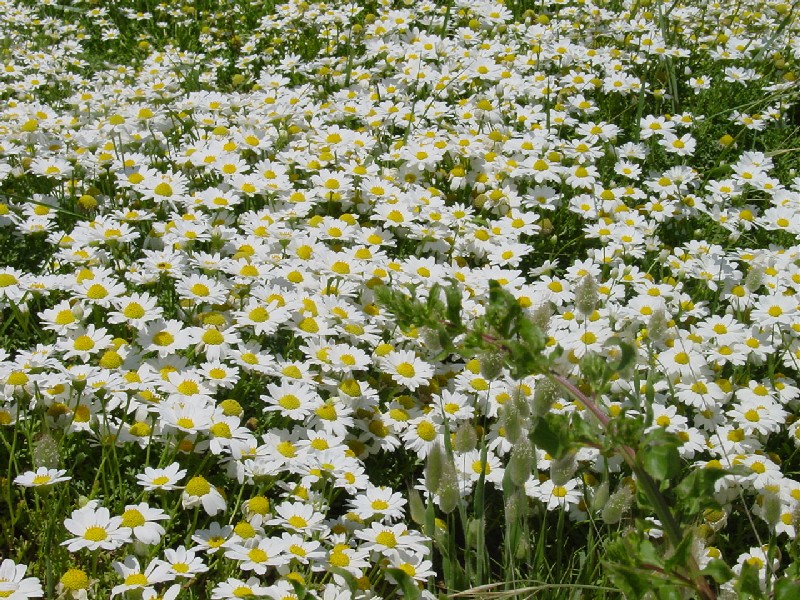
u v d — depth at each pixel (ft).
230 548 2.35
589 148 3.89
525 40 4.91
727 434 2.90
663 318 2.28
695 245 3.53
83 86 4.83
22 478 2.33
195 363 2.83
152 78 4.52
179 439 2.52
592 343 3.00
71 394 2.59
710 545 2.60
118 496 2.54
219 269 3.01
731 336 3.13
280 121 3.94
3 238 3.27
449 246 3.40
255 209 3.58
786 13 5.58
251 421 2.71
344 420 2.68
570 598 2.38
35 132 3.70
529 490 2.61
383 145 3.95
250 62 5.28
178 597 2.35
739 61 5.12
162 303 3.08
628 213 3.61
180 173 3.51
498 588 2.33
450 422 2.79
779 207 3.80
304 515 2.42
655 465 1.73
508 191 3.67
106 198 3.51
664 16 5.08
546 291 3.20
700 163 4.27
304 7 5.35
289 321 2.95
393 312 1.82
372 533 2.41
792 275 3.37
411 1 5.41
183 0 5.95
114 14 5.90
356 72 4.65
